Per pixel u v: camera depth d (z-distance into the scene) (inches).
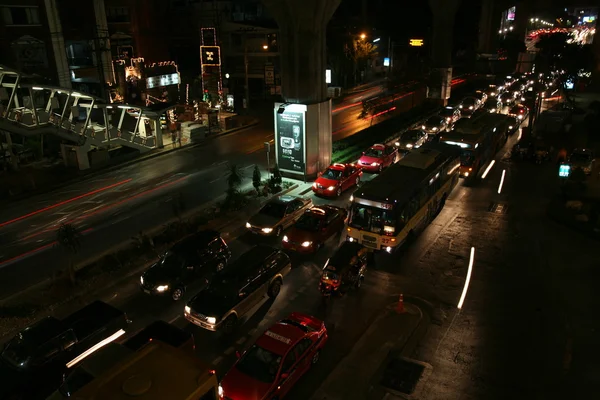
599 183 1245.7
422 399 526.6
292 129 1269.7
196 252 778.2
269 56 2615.7
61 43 1873.8
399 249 893.8
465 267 828.0
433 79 2375.7
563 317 678.5
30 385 534.3
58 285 770.2
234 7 2748.5
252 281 692.1
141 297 748.0
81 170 1413.6
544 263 834.8
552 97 2487.7
